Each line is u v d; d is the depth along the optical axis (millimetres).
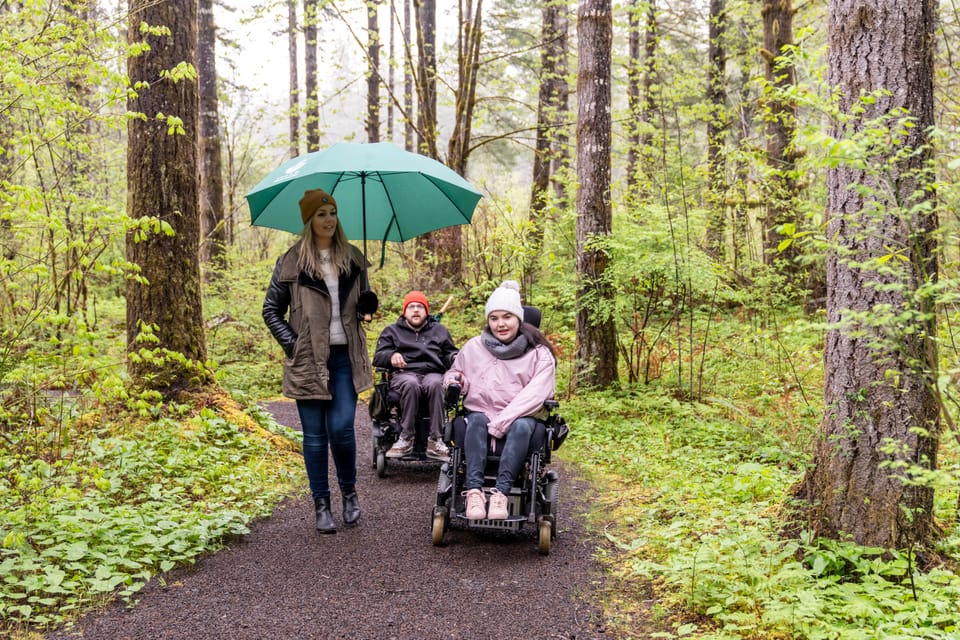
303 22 13992
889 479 3586
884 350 3494
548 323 10742
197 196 6711
